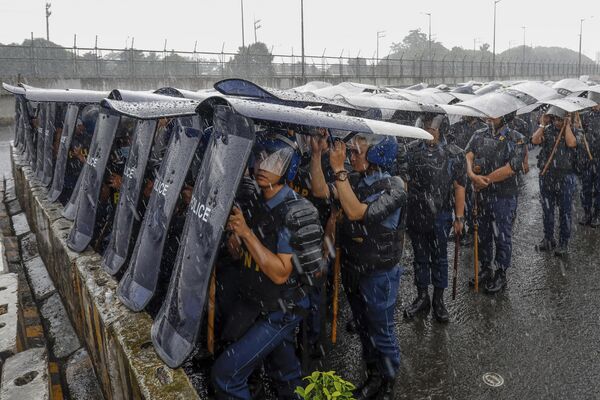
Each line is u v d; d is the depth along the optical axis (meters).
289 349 2.86
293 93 4.21
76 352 4.22
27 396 2.95
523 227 7.33
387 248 3.14
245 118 2.28
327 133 3.11
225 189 2.33
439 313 4.46
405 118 5.20
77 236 4.24
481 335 4.21
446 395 3.41
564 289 5.11
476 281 5.08
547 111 6.06
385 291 3.20
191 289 2.45
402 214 3.21
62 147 5.75
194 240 2.50
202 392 3.39
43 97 4.52
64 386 3.79
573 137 5.78
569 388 3.45
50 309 5.01
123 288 3.20
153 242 3.03
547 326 4.33
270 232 2.48
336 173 2.99
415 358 3.88
